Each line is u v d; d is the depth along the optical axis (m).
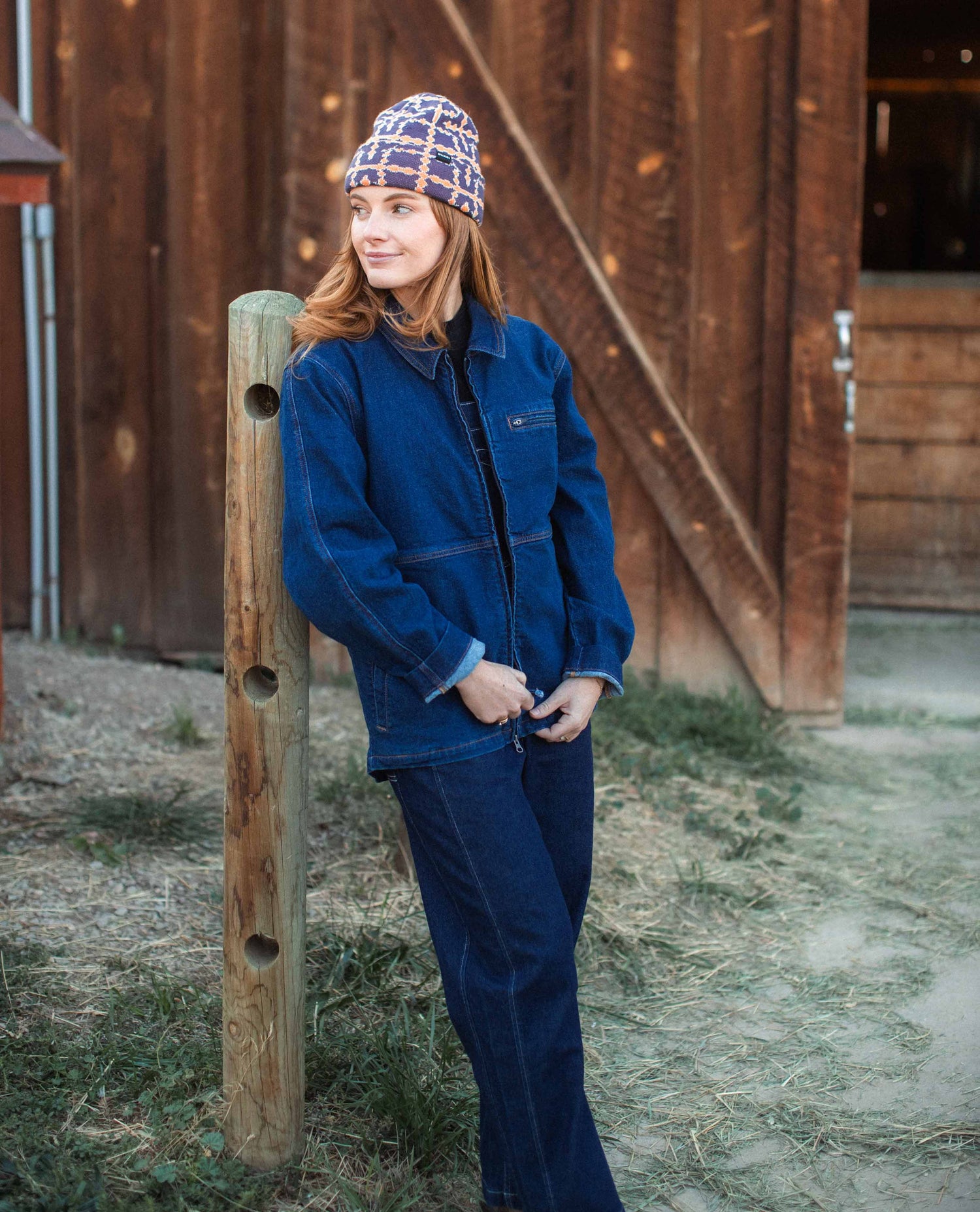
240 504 1.96
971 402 6.27
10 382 5.08
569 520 2.05
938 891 3.44
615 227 4.64
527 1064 1.83
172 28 4.74
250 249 4.86
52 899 2.99
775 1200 2.19
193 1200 2.05
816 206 4.50
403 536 1.83
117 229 4.90
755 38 4.46
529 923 1.84
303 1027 2.15
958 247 12.57
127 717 4.24
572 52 4.55
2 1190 2.01
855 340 4.58
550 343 2.05
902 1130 2.38
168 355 4.95
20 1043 2.40
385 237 1.78
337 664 4.95
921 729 4.88
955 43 10.54
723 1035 2.71
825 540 4.73
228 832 2.05
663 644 4.91
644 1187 2.22
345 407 1.80
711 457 4.75
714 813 3.90
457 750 1.83
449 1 4.54
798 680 4.83
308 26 4.59
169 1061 2.38
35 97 4.85
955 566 6.43
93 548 5.11
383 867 3.29
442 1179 2.17
